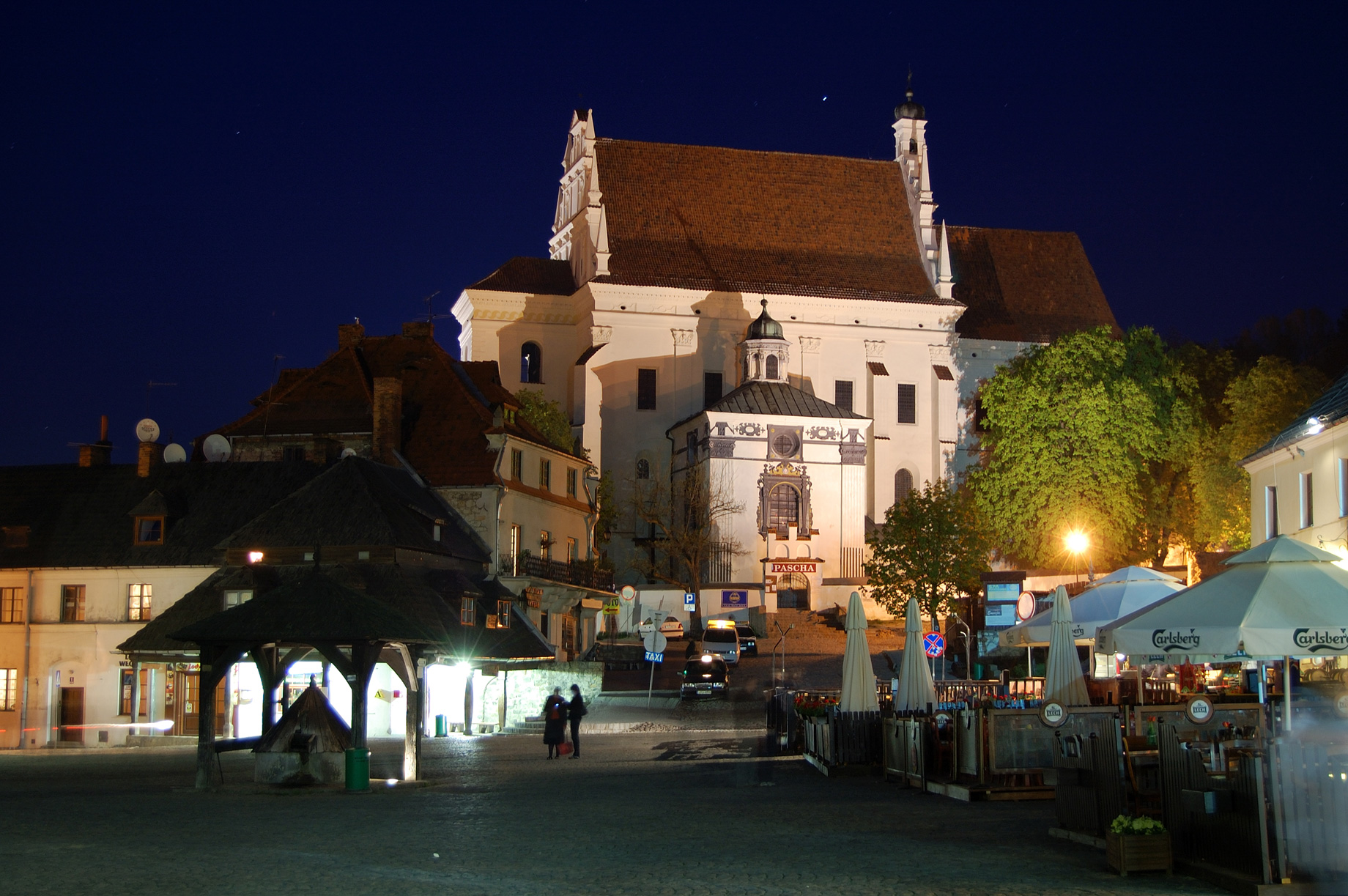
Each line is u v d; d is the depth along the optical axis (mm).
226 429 74562
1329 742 17594
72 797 29953
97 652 62875
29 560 64062
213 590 55344
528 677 60500
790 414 103188
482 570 66000
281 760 31875
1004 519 89812
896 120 124062
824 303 112875
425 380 73625
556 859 19875
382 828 23562
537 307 112375
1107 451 86000
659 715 58656
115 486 66750
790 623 92500
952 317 115000
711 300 110938
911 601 36031
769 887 17391
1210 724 25016
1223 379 95625
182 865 19281
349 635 30656
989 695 46625
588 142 115750
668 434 109438
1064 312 124938
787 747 43219
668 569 105000
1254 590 24406
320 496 56875
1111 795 20312
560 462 77688
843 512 103125
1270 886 16578
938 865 19078
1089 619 34219
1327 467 44188
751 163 120312
